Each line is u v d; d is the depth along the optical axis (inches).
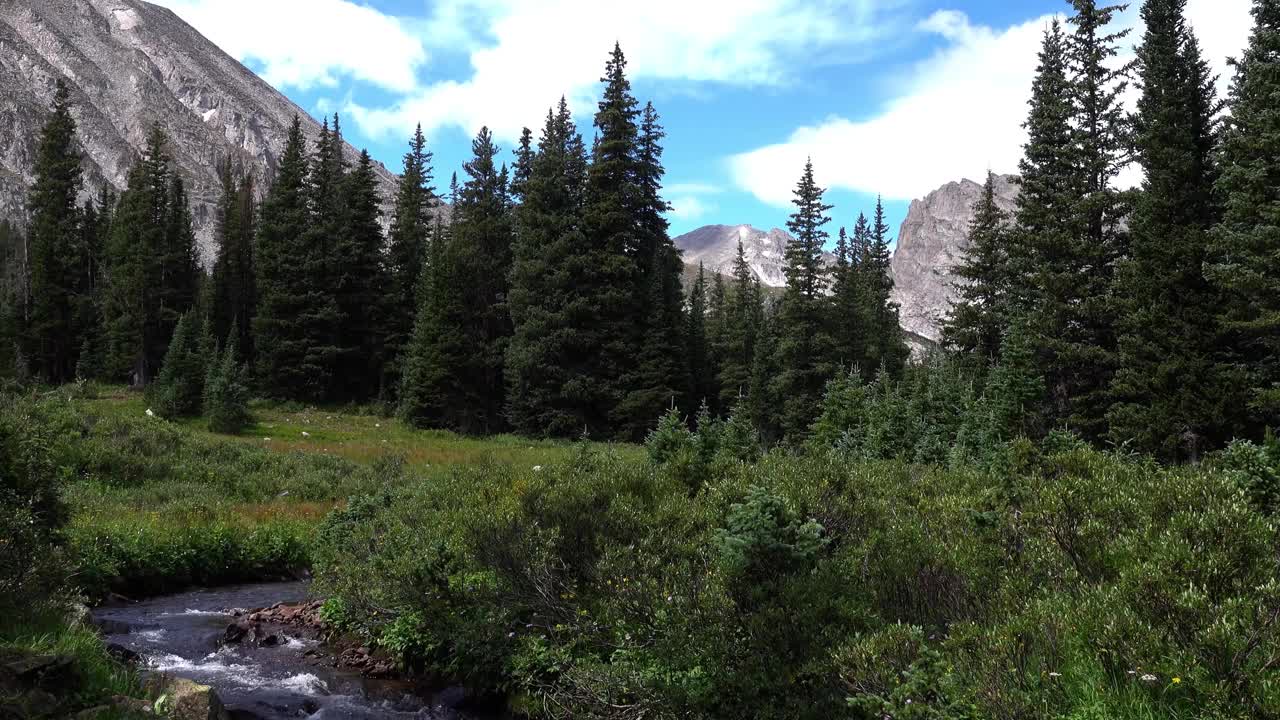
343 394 2472.9
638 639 341.4
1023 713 221.3
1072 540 317.1
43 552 350.6
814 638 278.7
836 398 1307.8
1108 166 1263.5
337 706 408.2
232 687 428.5
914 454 986.7
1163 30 1245.1
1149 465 436.5
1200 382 982.4
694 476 473.7
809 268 2304.4
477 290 2425.0
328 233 2465.6
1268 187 880.3
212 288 2751.0
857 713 265.1
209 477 1157.7
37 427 460.1
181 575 727.1
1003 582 306.0
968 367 1662.2
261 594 704.4
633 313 2146.9
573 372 2062.0
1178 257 1048.8
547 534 398.0
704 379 2655.0
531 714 384.2
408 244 2726.4
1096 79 1291.8
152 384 2012.8
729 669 288.2
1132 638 229.5
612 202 2123.5
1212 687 205.0
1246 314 975.6
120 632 540.7
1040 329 1217.4
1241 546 266.7
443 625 432.1
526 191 2251.5
